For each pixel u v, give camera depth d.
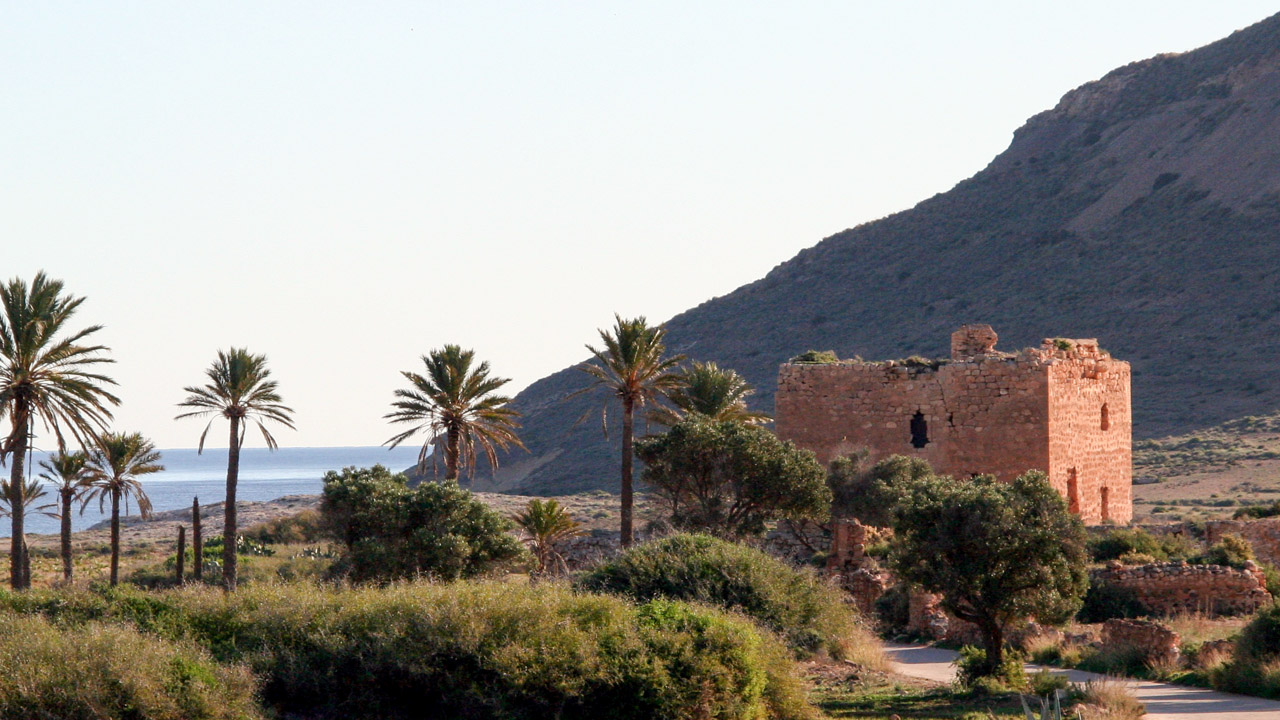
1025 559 37.06
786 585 44.66
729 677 31.53
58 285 64.75
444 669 31.89
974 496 37.41
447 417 68.25
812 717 33.31
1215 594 48.34
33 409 64.50
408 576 54.69
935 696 36.16
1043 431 73.62
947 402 75.62
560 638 31.64
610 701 30.97
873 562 59.53
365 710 31.91
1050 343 77.06
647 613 33.97
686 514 66.06
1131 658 40.28
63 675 28.78
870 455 75.56
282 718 31.81
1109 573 50.44
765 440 66.19
